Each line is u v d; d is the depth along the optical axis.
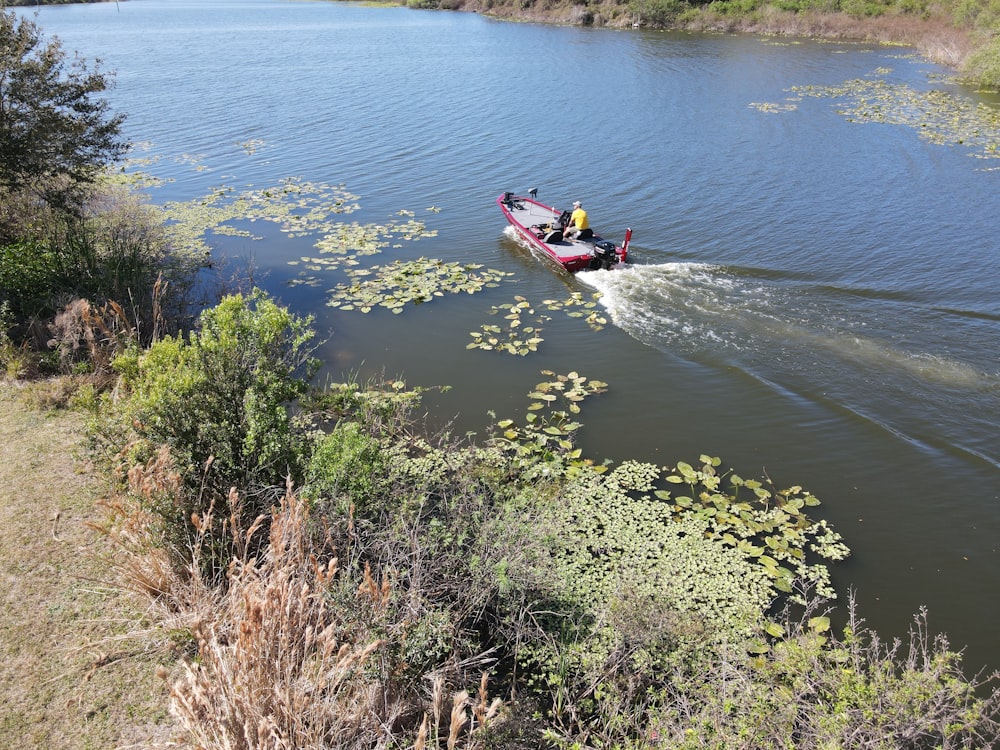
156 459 6.71
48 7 98.69
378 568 6.70
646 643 6.89
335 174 23.58
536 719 6.20
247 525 6.93
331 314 14.37
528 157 24.47
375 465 7.73
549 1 63.00
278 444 7.22
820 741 5.11
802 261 16.12
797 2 51.88
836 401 11.27
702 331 13.46
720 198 20.12
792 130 26.59
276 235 18.62
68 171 15.09
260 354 7.57
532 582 7.10
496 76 38.03
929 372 11.90
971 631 7.38
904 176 21.38
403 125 29.02
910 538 8.64
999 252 16.06
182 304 13.34
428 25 63.22
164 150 26.50
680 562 8.19
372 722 5.33
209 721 4.73
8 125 13.90
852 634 6.22
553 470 9.69
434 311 14.58
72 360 10.84
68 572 7.11
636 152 24.52
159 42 55.38
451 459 9.82
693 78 36.25
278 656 5.06
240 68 42.59
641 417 11.06
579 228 17.00
